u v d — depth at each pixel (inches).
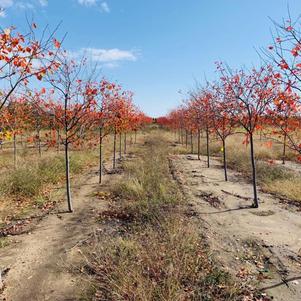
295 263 202.1
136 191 352.5
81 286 176.6
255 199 331.6
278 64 190.5
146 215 283.4
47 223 287.4
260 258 209.5
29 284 181.8
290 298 162.1
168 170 522.6
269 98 306.8
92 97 319.9
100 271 185.3
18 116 397.7
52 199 363.6
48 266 202.7
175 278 163.2
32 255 219.6
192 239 223.1
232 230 259.9
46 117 346.6
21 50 185.5
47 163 496.1
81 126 340.5
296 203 344.8
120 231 259.6
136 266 179.5
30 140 458.9
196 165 620.7
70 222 289.4
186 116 793.6
